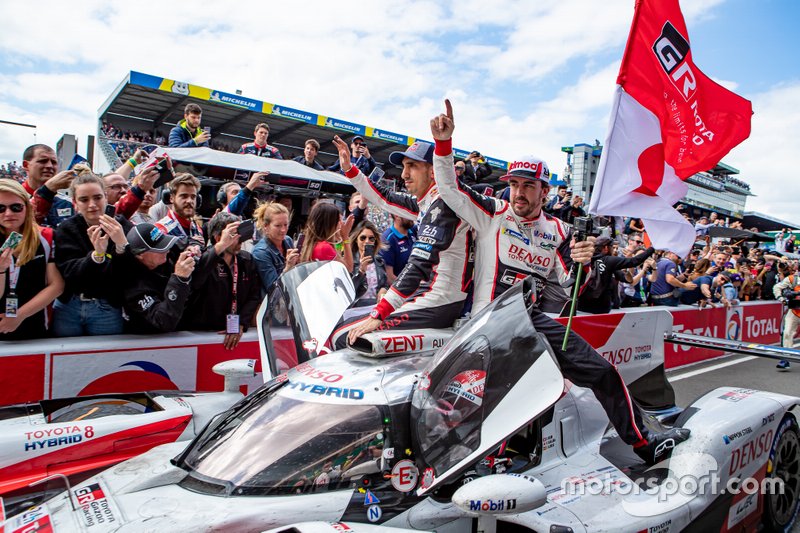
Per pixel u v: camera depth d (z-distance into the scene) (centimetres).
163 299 411
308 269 325
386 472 225
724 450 313
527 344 226
